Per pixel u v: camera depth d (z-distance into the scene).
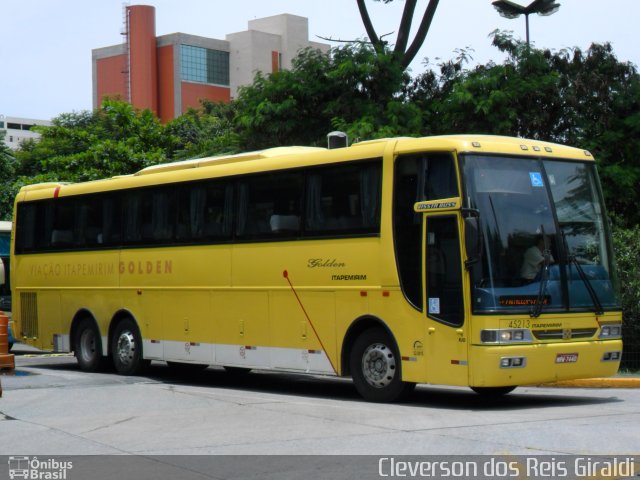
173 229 17.42
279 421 11.88
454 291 12.65
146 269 17.98
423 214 13.05
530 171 13.21
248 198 15.92
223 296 16.27
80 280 19.64
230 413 12.70
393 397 13.53
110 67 136.62
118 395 14.79
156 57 131.50
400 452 9.52
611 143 24.89
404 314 13.24
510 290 12.52
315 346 14.57
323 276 14.44
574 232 13.40
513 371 12.38
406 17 26.97
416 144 13.26
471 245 12.40
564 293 13.02
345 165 14.24
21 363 22.36
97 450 10.20
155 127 44.06
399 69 25.39
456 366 12.56
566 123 25.27
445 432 10.66
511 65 25.09
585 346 13.10
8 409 13.35
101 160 39.91
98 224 19.27
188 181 17.17
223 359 16.25
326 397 14.95
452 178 12.77
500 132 23.95
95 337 19.20
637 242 19.16
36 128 44.72
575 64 25.45
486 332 12.30
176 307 17.28
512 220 12.81
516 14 27.33
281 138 25.39
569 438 10.16
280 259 15.20
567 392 15.72
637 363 18.39
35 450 10.30
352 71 24.86
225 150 26.91
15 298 21.44
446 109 24.86
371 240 13.73
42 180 39.44
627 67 25.44
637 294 18.34
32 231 21.09
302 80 25.44
